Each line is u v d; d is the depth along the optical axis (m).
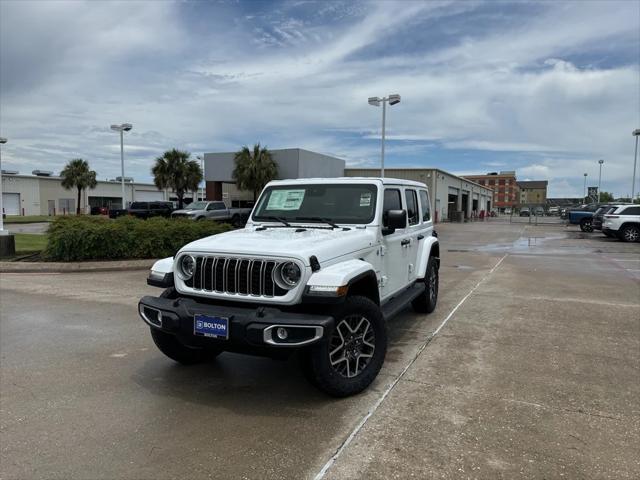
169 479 2.78
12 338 5.68
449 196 51.19
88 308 7.29
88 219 13.13
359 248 4.31
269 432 3.34
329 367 3.70
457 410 3.66
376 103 23.64
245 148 36.78
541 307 7.32
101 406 3.78
